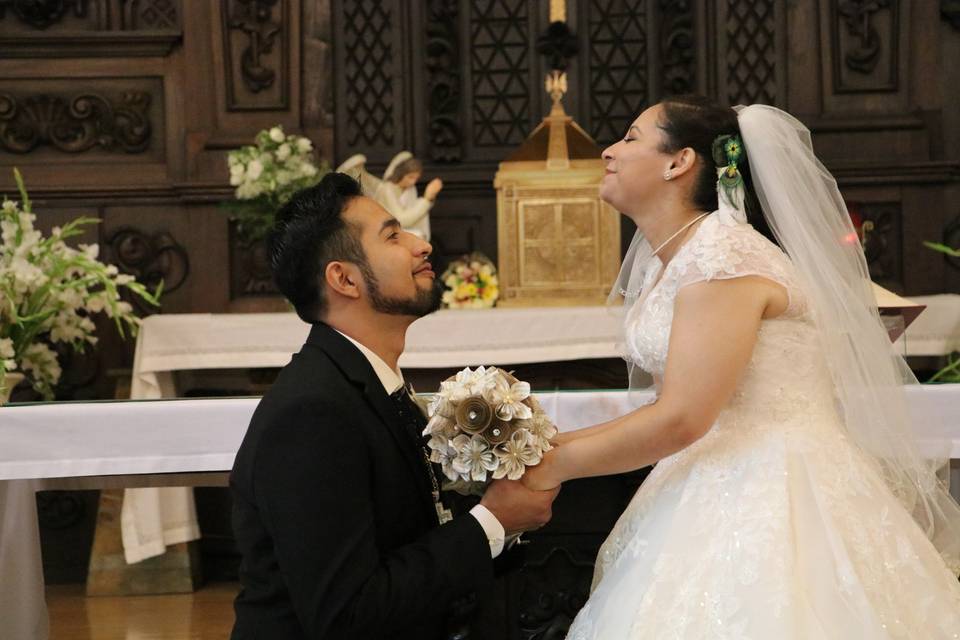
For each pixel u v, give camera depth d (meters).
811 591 2.10
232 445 2.89
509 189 5.54
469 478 2.16
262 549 2.13
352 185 2.32
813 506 2.20
